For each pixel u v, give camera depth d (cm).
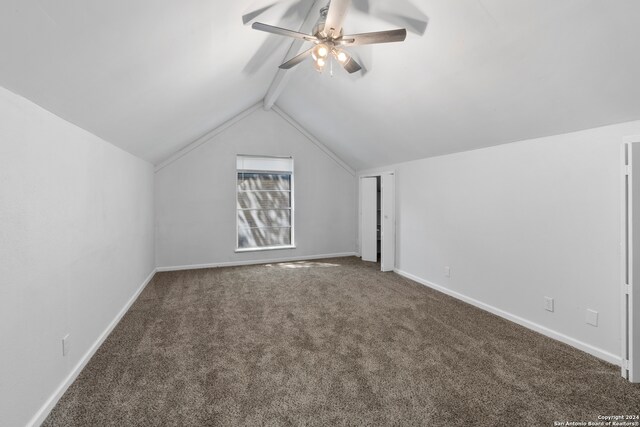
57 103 176
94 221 248
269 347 253
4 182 142
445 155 392
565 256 259
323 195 612
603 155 232
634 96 195
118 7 133
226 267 536
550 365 225
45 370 174
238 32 241
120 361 231
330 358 236
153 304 354
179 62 222
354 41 222
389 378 210
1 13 102
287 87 465
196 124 416
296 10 253
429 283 423
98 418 171
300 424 167
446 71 260
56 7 113
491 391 195
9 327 145
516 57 212
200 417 172
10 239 146
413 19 230
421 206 438
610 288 229
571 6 166
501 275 318
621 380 206
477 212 346
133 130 295
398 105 346
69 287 204
